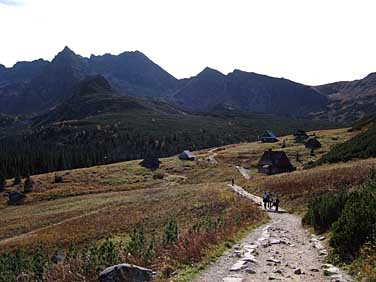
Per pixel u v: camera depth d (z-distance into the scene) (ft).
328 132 565.12
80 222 187.62
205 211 143.74
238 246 67.41
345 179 149.38
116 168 438.40
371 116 520.42
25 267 82.23
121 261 57.62
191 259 57.16
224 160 460.14
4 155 548.72
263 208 147.74
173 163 458.09
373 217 56.13
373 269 45.09
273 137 581.53
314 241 73.05
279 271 50.85
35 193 352.69
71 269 57.21
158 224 140.56
